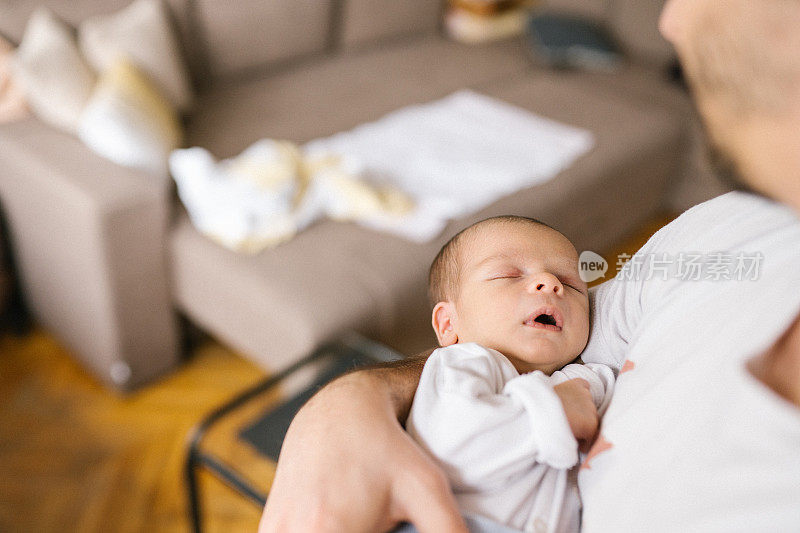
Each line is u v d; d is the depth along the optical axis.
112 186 1.33
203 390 1.52
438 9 2.73
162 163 1.46
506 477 0.35
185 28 1.94
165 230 1.39
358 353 1.12
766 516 0.25
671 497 0.28
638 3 2.46
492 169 1.57
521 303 0.40
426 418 0.35
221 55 2.05
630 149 1.74
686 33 0.24
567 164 1.61
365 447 0.31
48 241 1.43
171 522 1.24
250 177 1.39
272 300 1.21
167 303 1.47
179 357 1.56
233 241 1.33
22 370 1.55
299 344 1.18
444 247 0.49
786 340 0.26
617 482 0.31
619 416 0.32
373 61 2.39
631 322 0.36
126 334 1.42
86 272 1.37
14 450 1.36
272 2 2.13
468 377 0.36
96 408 1.47
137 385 1.50
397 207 1.41
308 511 0.30
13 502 1.26
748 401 0.26
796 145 0.22
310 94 2.06
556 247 0.44
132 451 1.37
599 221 1.34
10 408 1.46
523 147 1.71
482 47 2.63
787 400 0.26
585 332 0.41
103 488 1.29
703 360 0.29
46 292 1.53
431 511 0.30
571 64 2.45
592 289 0.43
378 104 2.02
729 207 0.31
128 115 1.44
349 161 1.53
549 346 0.39
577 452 0.36
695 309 0.30
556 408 0.34
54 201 1.35
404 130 1.81
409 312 1.27
